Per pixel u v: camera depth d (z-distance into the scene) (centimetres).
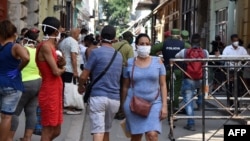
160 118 811
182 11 4034
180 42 1329
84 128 1307
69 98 1384
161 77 825
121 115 1385
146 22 6894
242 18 2362
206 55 1241
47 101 820
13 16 1734
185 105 1168
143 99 807
